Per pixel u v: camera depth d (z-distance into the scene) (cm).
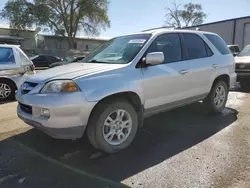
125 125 369
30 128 459
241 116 527
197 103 623
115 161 333
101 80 335
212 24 2402
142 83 373
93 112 334
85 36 4447
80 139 403
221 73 521
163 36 425
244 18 2131
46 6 3956
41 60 2419
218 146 374
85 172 305
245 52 987
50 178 293
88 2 3969
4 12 3912
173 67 420
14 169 313
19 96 363
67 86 317
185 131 441
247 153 348
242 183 276
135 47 402
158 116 529
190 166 316
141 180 287
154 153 355
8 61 701
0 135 427
